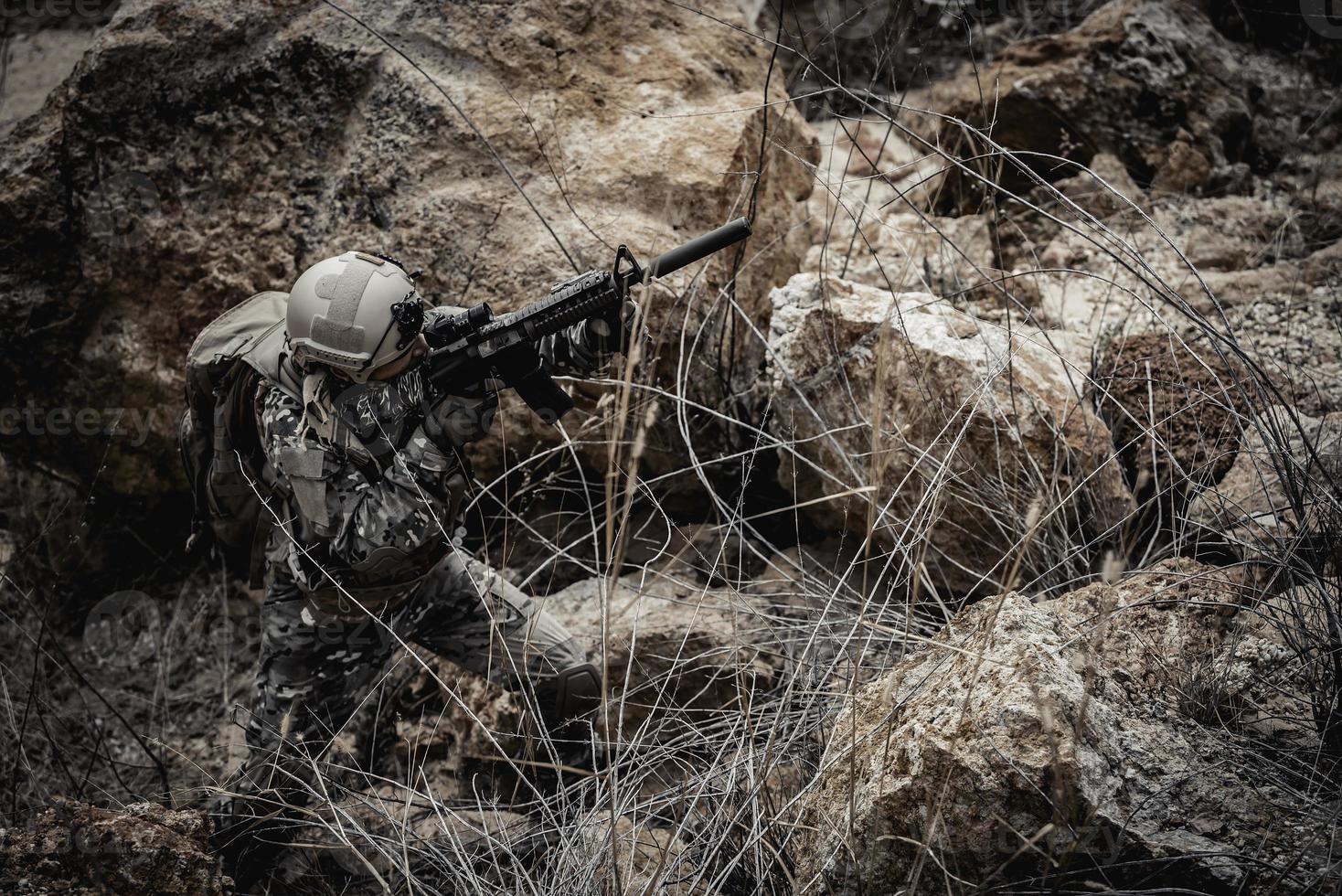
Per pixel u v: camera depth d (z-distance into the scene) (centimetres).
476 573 271
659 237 336
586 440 326
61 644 394
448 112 357
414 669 334
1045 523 271
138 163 380
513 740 289
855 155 494
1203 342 338
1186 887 181
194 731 365
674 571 320
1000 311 371
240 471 268
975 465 279
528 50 367
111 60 382
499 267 338
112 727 363
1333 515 240
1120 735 195
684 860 233
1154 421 297
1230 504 269
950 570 288
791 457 310
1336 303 354
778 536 334
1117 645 227
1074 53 456
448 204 349
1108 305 373
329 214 365
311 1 385
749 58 400
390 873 252
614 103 366
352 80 372
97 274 382
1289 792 195
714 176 346
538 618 273
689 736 265
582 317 231
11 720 336
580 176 347
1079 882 185
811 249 404
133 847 229
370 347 228
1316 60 526
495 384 245
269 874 278
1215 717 217
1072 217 421
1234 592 242
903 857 190
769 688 279
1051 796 179
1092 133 446
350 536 236
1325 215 422
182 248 375
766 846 222
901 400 288
